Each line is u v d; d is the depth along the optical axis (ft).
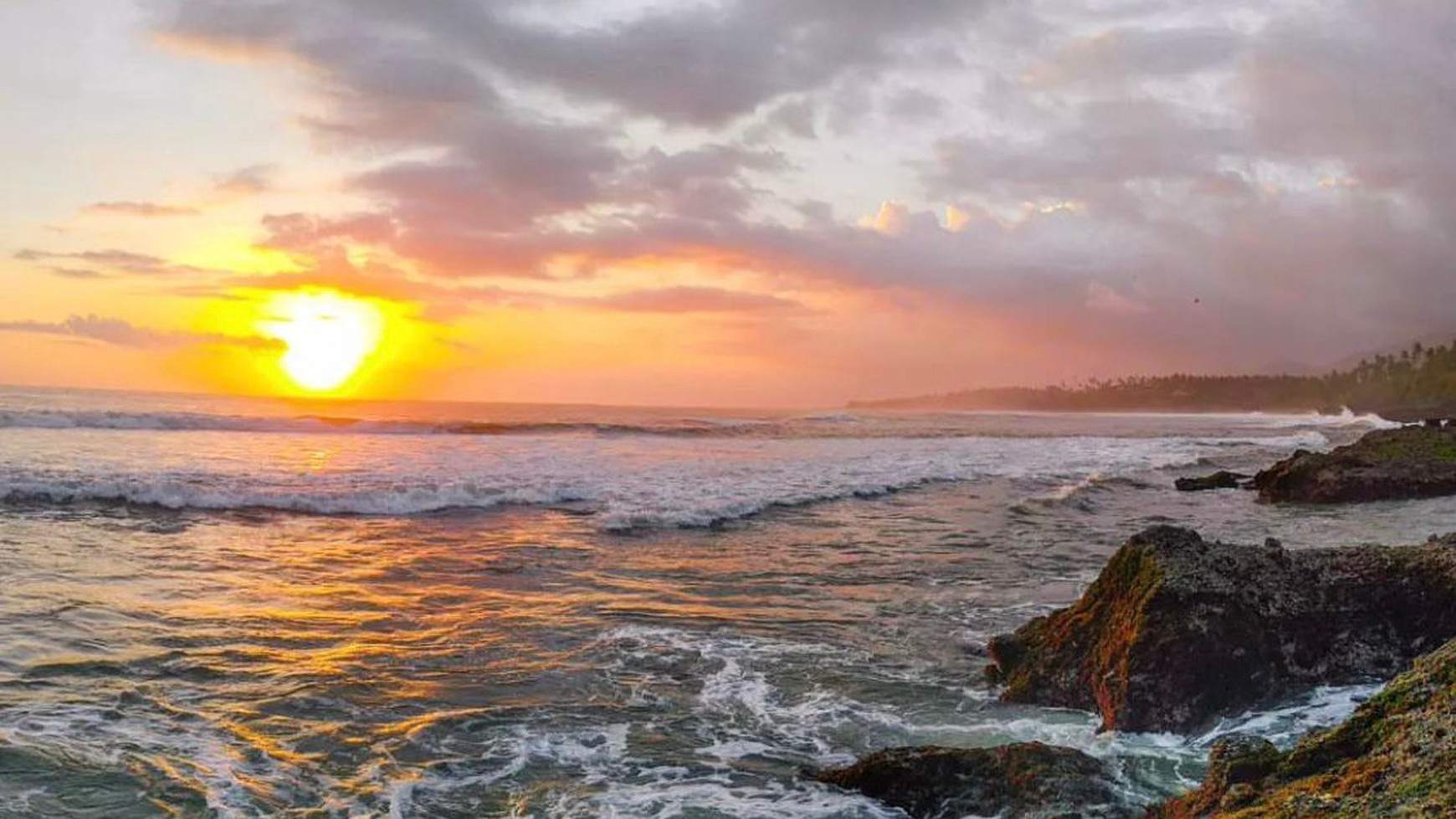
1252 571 29.01
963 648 34.81
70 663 29.07
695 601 42.01
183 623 34.68
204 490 64.95
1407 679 17.67
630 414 338.34
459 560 49.83
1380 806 14.10
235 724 25.11
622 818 20.22
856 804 21.27
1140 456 143.84
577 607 40.11
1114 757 23.31
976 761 21.67
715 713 27.48
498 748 24.26
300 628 35.01
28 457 84.48
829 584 46.03
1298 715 25.13
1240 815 15.64
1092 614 29.50
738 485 85.10
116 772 21.34
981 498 84.38
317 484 72.95
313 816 19.81
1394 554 30.01
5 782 20.31
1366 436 104.53
